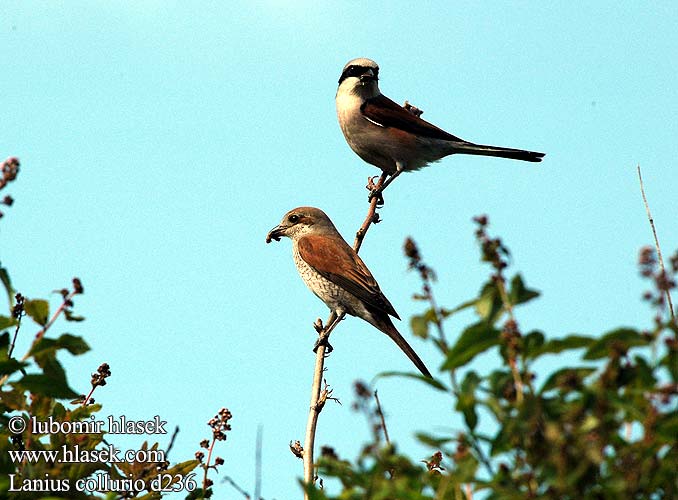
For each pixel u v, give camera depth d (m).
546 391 4.91
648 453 4.60
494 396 4.93
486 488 4.75
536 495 4.60
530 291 5.14
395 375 4.95
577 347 4.96
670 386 4.52
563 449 4.39
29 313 6.51
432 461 6.52
